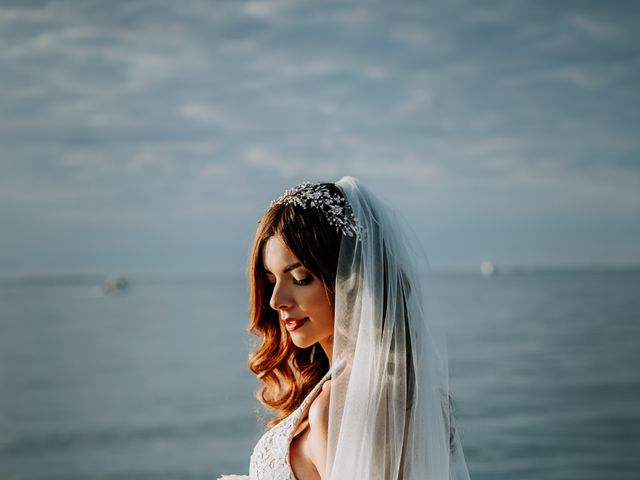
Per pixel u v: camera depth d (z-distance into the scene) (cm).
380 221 208
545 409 1856
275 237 207
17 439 1770
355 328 197
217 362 3162
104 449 1625
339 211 203
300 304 205
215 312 6888
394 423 192
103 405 2188
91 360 3322
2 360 3375
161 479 1368
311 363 241
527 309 5822
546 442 1520
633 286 11969
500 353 2995
